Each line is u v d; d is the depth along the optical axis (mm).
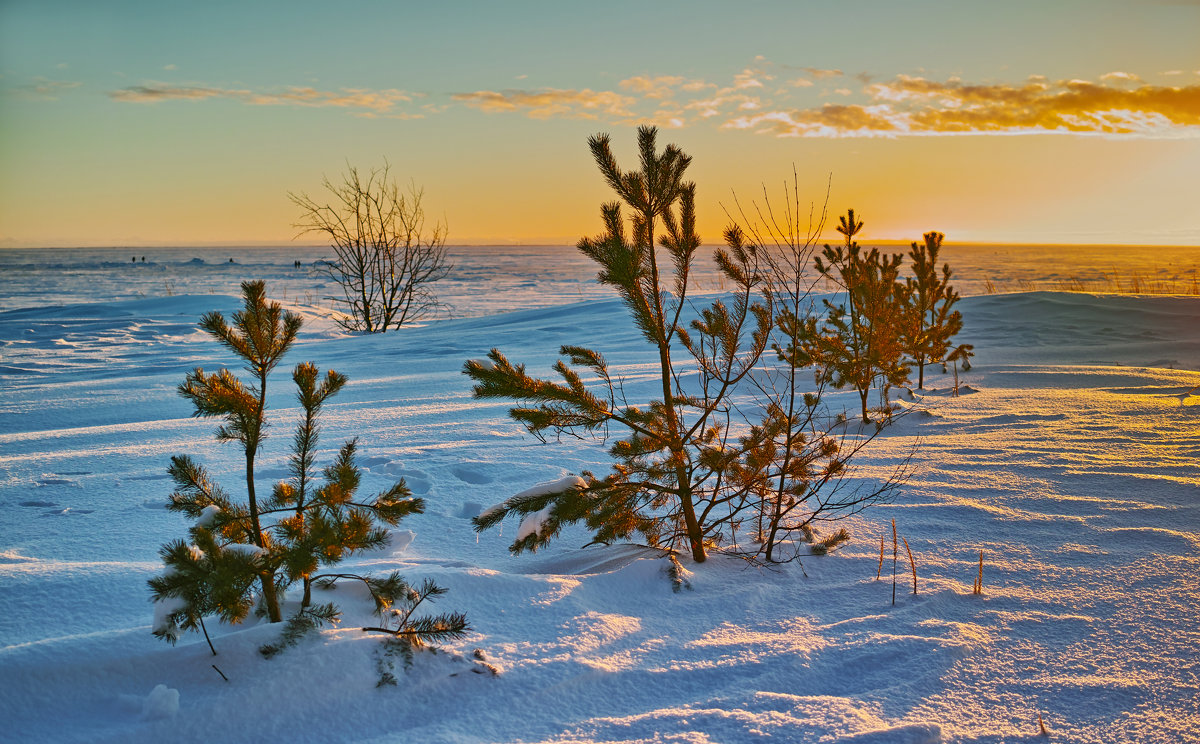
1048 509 4508
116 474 5812
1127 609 3129
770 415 4309
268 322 2969
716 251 4172
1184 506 4426
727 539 4402
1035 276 57750
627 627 3164
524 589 3441
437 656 2791
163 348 16750
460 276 68625
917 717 2404
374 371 13125
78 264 106500
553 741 2367
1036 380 9914
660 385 10062
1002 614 3156
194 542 2682
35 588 3342
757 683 2676
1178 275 53938
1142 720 2348
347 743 2387
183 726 2393
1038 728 2336
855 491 5023
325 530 2701
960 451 6070
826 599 3424
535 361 13305
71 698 2480
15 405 10141
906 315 9203
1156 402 7992
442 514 4832
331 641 2764
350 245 22859
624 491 3906
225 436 2906
